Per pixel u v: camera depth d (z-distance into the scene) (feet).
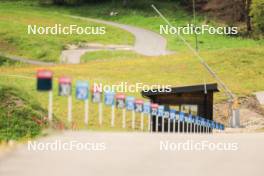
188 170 98.02
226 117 579.07
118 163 106.11
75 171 93.56
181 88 409.49
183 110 411.34
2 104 293.84
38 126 272.92
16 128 267.59
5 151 120.67
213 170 98.37
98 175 89.45
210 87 408.05
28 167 97.76
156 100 412.98
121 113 460.14
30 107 296.51
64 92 168.55
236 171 97.60
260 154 127.85
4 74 624.59
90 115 453.58
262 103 643.86
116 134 201.46
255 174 94.12
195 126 373.81
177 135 200.54
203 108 411.75
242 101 643.45
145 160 112.06
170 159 114.62
